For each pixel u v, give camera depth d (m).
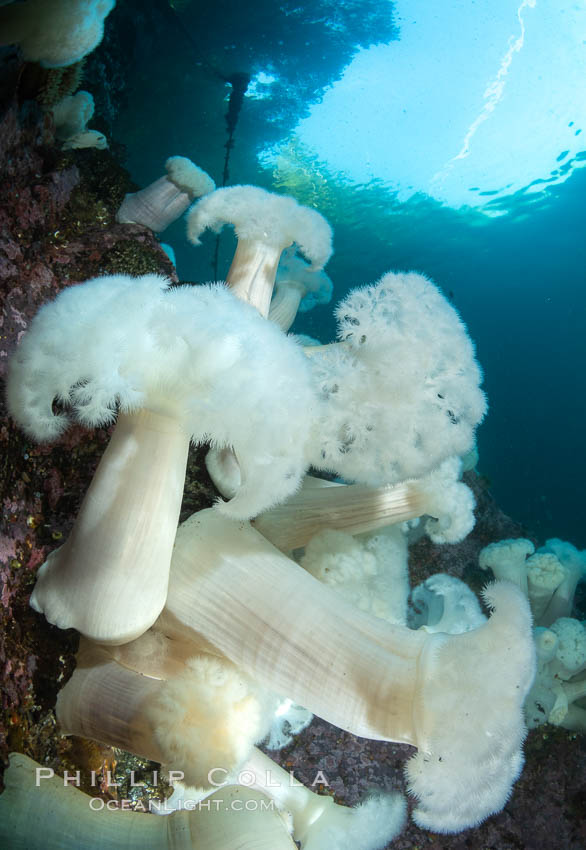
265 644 2.11
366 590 2.81
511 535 4.81
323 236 2.97
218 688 1.99
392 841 3.09
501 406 22.50
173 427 1.85
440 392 2.39
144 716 1.93
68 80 3.23
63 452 2.57
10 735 2.02
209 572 2.19
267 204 2.87
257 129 14.76
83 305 1.74
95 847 2.01
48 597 2.00
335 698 2.06
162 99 12.56
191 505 2.78
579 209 19.05
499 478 21.30
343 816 2.79
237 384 1.66
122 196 3.71
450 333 2.41
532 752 3.54
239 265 2.96
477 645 1.91
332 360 2.37
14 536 2.29
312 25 13.33
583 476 20.77
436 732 1.88
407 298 2.38
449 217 18.59
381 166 16.81
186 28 12.43
